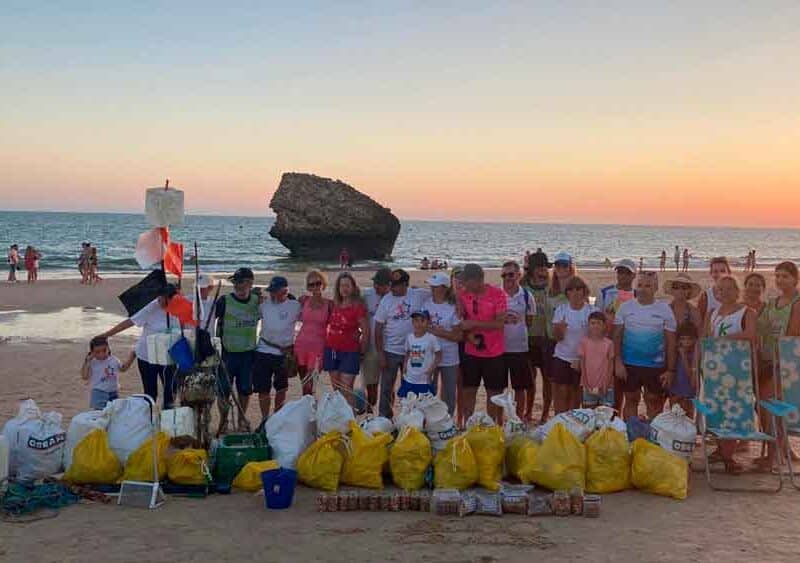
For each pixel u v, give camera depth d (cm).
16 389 1145
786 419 700
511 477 714
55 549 542
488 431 696
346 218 6341
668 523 602
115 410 709
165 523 597
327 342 862
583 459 671
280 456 710
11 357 1438
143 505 634
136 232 10819
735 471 741
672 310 832
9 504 616
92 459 673
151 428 700
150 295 803
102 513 620
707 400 736
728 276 785
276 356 870
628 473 687
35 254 3247
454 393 841
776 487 698
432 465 688
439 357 814
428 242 10650
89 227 12300
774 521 608
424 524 597
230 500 657
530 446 696
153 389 809
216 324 864
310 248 6378
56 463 699
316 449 687
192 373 722
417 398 732
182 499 657
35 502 623
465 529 587
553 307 891
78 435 700
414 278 3606
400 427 718
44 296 2639
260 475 651
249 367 862
